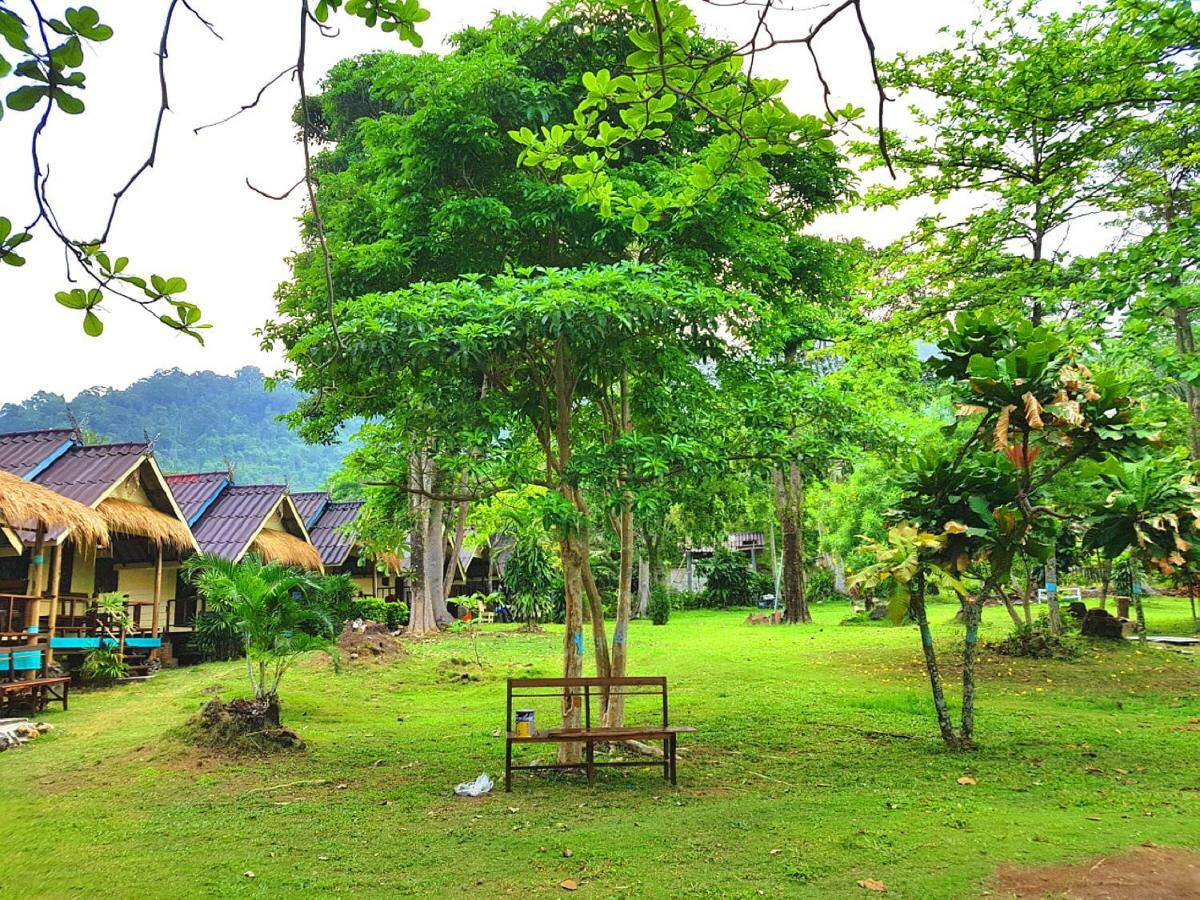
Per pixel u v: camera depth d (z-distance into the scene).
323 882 4.79
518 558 30.45
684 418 8.42
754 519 36.75
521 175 7.80
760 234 7.95
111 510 16.16
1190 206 12.12
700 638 21.53
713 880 4.63
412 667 15.95
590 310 6.30
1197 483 7.40
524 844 5.39
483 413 7.54
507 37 8.11
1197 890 4.30
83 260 2.23
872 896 4.34
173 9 2.11
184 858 5.31
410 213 8.07
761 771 7.36
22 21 2.05
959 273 12.37
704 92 2.88
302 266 11.64
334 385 7.70
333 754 8.63
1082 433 7.33
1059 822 5.55
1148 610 25.98
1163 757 7.54
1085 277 10.95
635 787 6.95
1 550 15.82
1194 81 9.93
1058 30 11.05
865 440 8.62
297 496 29.00
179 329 2.40
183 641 19.30
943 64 11.68
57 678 12.24
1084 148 11.48
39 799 7.07
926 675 13.28
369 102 15.06
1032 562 15.87
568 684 7.27
